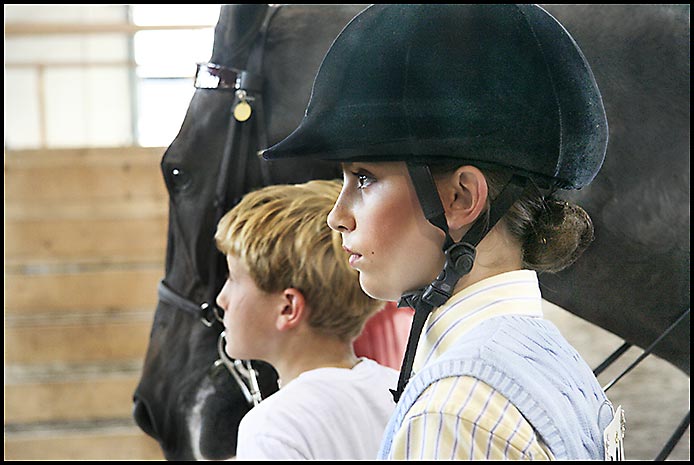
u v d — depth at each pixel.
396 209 1.00
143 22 3.67
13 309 3.83
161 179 3.60
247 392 2.21
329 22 2.14
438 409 0.91
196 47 3.70
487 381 0.92
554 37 1.05
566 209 1.09
